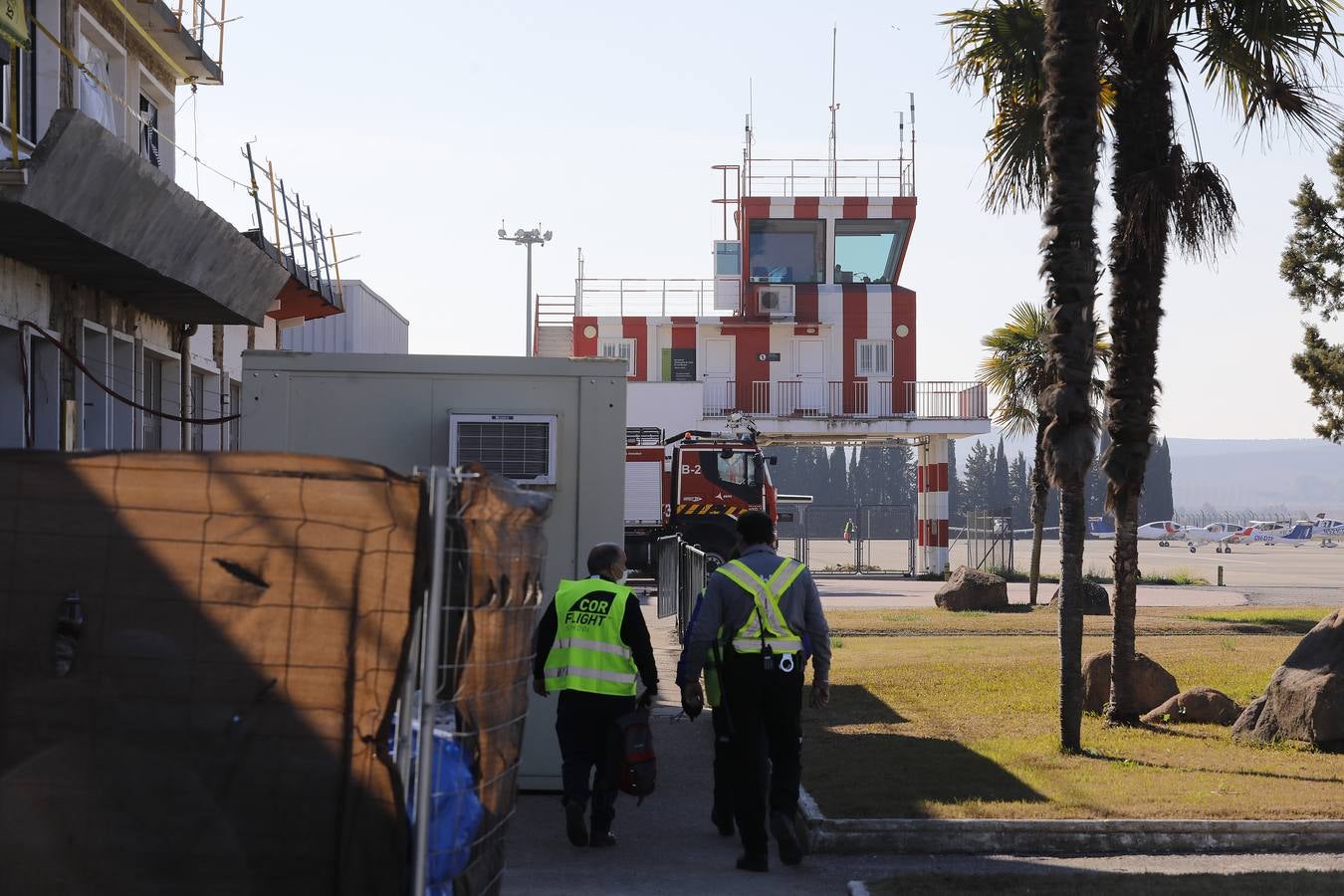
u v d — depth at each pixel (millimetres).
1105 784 37250
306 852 16297
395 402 40562
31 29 46938
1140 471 48719
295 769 16328
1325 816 32906
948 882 28156
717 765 33750
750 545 31625
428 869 16953
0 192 36219
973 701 55312
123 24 57219
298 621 16422
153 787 16328
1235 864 30391
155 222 45312
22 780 16328
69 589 16422
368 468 16516
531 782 39906
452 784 17297
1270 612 105625
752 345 179125
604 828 32719
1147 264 48406
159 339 61312
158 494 16469
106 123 54344
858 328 178875
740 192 179875
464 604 17312
